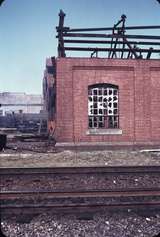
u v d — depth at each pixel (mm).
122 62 17703
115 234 5461
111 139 17516
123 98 17703
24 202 6707
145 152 15445
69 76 17391
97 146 16828
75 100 17438
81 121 17422
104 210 6316
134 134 17672
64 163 12039
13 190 7734
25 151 15820
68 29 17875
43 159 13094
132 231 5574
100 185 8383
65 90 17375
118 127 17703
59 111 17328
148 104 17797
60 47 17656
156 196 7051
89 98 17672
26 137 24156
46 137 24359
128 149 16984
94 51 18109
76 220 5973
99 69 17594
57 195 7035
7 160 12828
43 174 9398
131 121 17719
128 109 17734
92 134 17422
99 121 17688
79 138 17328
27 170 9664
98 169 9891
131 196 7016
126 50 18250
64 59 17391
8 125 43875
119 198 6977
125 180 8922
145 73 17828
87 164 11789
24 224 5789
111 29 18359
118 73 17719
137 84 17750
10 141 21922
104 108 17688
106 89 17781
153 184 8516
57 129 17297
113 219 6031
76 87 17484
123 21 18219
